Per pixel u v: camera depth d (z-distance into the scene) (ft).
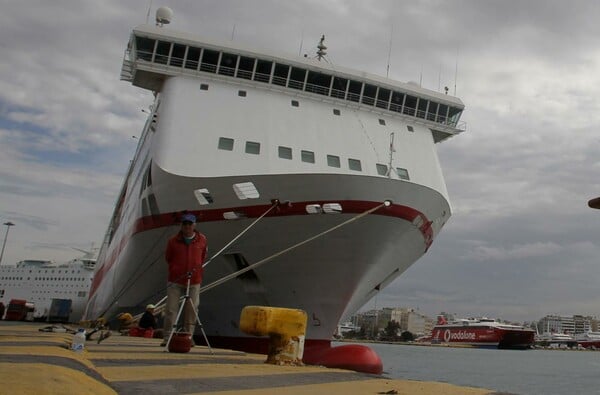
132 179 109.40
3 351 15.38
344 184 58.34
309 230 60.44
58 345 21.31
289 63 74.28
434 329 585.22
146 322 54.24
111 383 13.19
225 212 60.29
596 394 118.73
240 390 13.61
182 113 68.64
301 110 72.95
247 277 67.36
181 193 61.26
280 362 23.77
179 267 32.30
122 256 94.17
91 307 174.09
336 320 67.92
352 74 76.54
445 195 76.07
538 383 144.56
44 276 285.02
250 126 68.95
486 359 289.74
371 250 63.00
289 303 66.95
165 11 78.02
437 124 81.56
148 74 76.33
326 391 14.38
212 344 74.59
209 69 73.46
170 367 18.94
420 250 73.51
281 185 58.39
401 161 73.46
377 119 76.95
